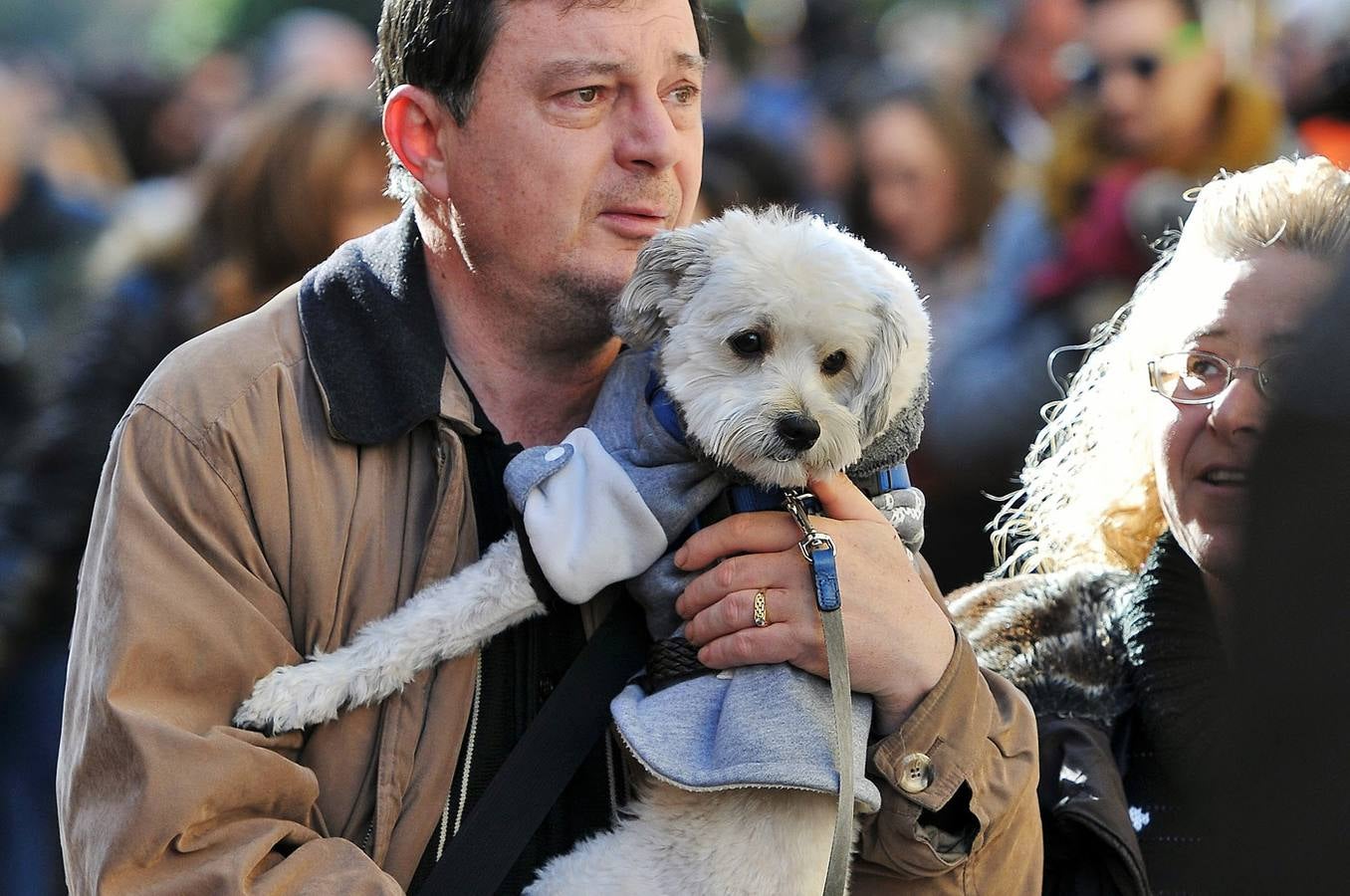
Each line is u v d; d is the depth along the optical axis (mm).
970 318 8203
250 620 3840
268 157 7965
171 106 11641
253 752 3715
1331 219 4262
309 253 7984
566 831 4031
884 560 4000
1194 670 4336
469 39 4062
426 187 4223
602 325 4254
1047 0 9102
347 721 3924
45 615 7441
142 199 10633
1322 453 2643
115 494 3932
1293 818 2629
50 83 11406
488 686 4027
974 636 4793
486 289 4211
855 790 3680
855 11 10914
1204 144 8328
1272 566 2670
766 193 8719
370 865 3715
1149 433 4742
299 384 4020
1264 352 4238
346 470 4000
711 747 3736
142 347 7797
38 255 9906
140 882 3654
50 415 7660
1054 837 4410
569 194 4066
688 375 3932
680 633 3967
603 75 4047
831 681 3736
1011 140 9102
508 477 3984
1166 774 4352
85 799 3766
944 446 7891
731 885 3746
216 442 3916
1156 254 7883
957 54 9969
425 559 3988
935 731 3982
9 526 7438
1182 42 8234
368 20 13641
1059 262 8125
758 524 3949
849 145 8781
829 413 3869
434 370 4047
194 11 16078
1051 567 5098
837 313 3932
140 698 3768
